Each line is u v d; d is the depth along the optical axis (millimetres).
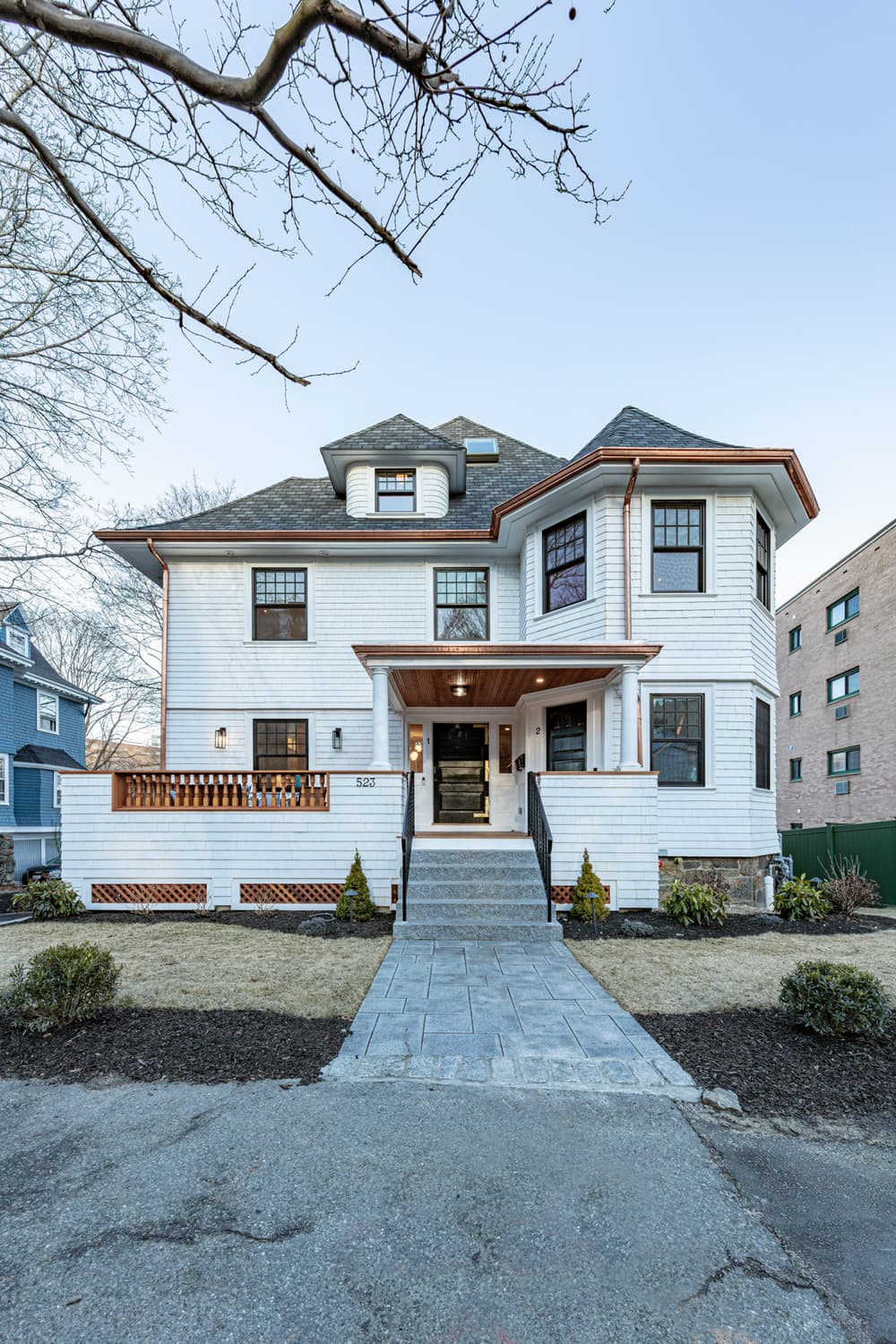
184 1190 2465
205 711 10820
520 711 10648
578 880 7445
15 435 6984
